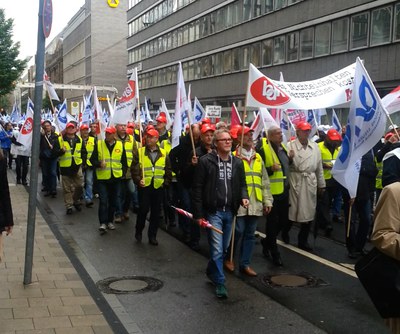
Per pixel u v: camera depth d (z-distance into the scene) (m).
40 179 16.84
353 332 4.82
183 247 8.14
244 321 5.09
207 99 41.84
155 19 53.31
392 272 3.20
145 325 4.95
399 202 3.16
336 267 7.00
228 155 5.93
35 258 6.93
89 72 83.62
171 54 49.28
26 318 4.82
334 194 9.59
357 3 24.14
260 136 11.20
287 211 7.23
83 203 12.39
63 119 17.58
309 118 11.33
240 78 36.25
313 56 27.77
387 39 22.61
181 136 8.34
